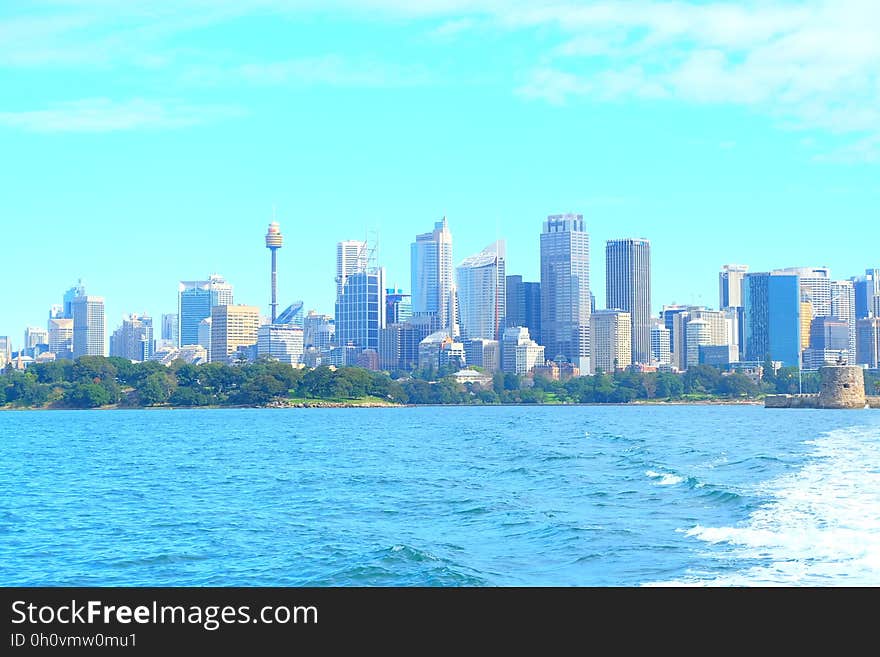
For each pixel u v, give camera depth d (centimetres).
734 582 4428
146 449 17738
